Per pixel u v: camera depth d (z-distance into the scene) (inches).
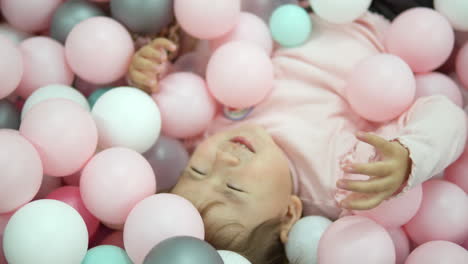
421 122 42.3
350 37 53.6
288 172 47.9
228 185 45.2
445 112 43.6
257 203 44.9
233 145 47.7
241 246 45.3
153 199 39.6
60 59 50.1
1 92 43.6
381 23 54.8
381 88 45.9
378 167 37.0
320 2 50.6
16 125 49.2
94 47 47.3
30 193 38.8
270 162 46.5
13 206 38.2
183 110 49.0
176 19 53.2
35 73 48.8
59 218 36.8
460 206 43.6
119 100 45.2
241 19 52.6
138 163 42.0
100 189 40.4
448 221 43.2
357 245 38.5
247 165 45.7
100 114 45.1
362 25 54.3
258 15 55.6
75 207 43.4
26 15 53.5
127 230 38.9
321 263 40.4
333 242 39.6
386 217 41.4
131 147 45.6
